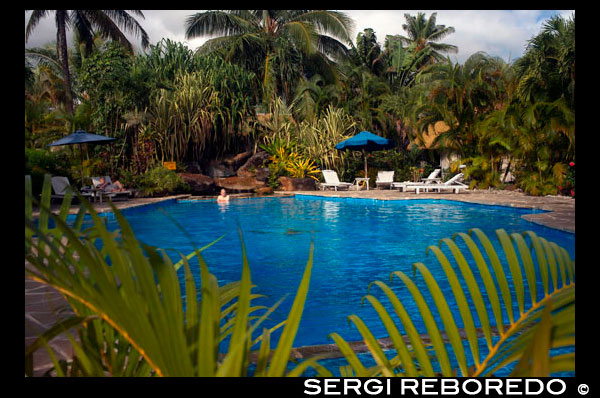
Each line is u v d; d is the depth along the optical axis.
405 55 39.72
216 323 1.01
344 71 33.84
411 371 1.26
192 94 21.64
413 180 24.30
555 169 16.47
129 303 0.85
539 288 5.12
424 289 5.45
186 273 1.18
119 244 0.92
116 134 20.00
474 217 12.22
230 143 23.30
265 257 7.70
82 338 1.28
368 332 1.37
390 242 8.98
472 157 20.58
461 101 20.66
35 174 14.64
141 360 1.28
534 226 9.95
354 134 26.19
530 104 17.19
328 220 12.39
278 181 22.89
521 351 1.14
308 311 4.77
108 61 20.31
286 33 31.20
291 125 25.34
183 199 18.98
